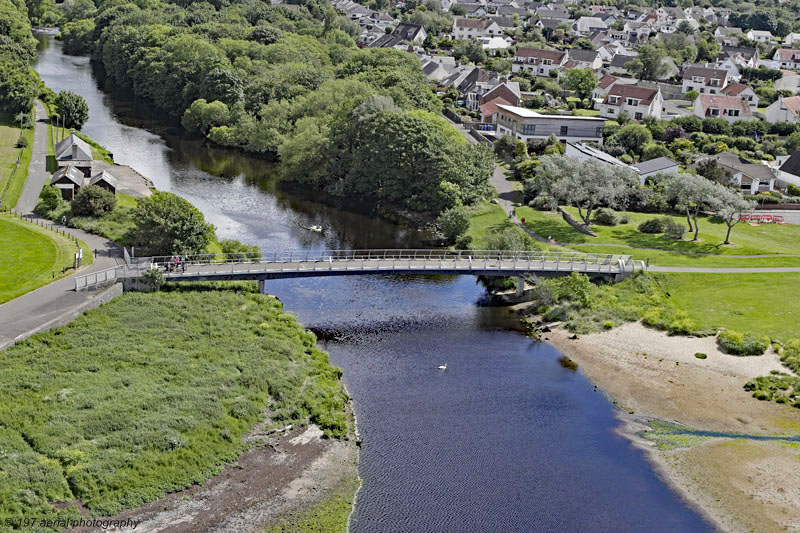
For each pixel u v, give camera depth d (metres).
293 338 92.75
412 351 96.00
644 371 92.94
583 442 77.94
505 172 174.88
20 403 71.50
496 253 122.06
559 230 136.50
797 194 166.50
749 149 197.88
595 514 67.12
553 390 88.12
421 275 122.75
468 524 65.00
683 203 131.88
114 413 71.31
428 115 165.75
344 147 164.62
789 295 109.88
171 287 101.38
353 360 92.50
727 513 68.00
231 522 62.59
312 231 137.38
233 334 90.12
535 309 110.75
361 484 69.12
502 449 75.94
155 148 185.38
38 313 87.94
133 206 131.38
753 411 84.31
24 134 177.62
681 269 118.69
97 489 62.91
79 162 145.38
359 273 108.81
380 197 158.12
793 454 76.38
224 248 118.31
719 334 99.31
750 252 126.62
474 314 109.12
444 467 72.50
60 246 110.12
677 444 77.94
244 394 78.06
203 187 159.00
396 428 78.38
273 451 71.69
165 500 63.84
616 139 197.50
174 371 80.00
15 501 59.91
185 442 69.38
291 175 167.25
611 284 115.69
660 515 67.44
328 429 75.75
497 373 91.62
